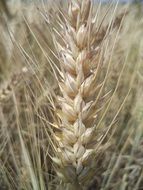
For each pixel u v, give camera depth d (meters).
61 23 0.07
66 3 0.07
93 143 0.07
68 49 0.07
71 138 0.07
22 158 0.08
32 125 0.08
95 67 0.07
